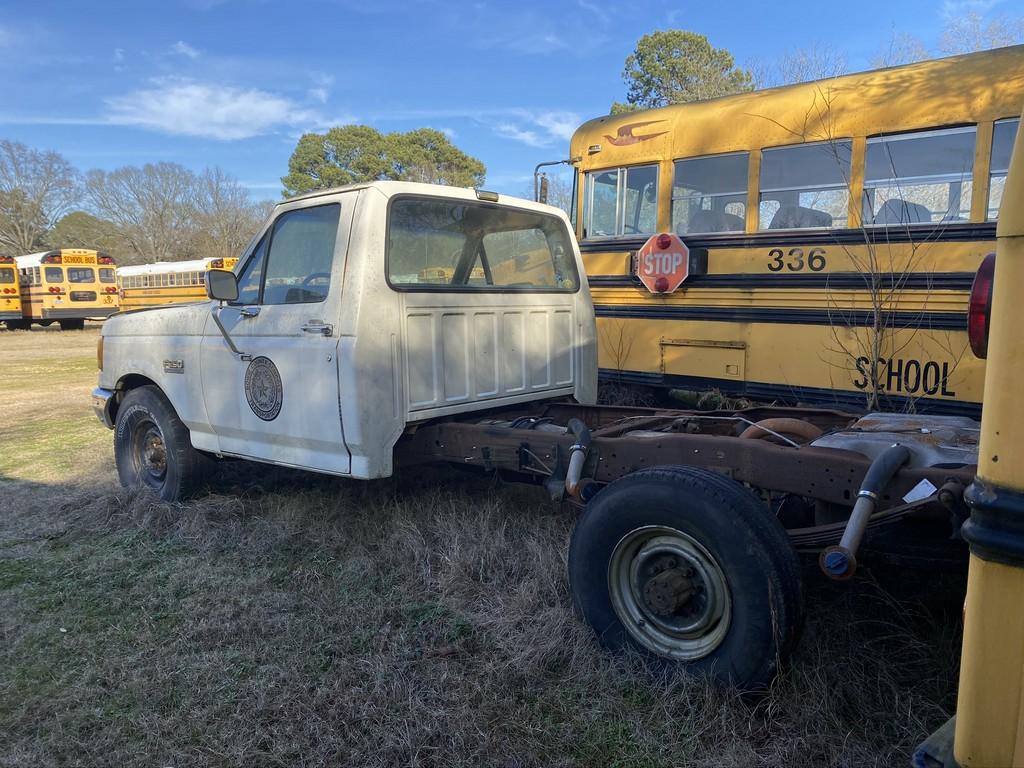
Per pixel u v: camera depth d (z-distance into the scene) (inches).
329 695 113.1
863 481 106.0
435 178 1909.4
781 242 246.1
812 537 112.1
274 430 166.9
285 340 162.2
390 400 152.6
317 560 165.0
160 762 100.0
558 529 168.6
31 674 122.9
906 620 121.9
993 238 206.8
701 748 100.0
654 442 134.0
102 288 1232.2
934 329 217.6
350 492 201.0
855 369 232.8
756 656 102.8
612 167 292.2
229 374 177.6
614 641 118.0
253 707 110.8
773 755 96.7
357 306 147.8
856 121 229.3
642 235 283.9
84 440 306.5
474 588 147.6
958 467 108.8
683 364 273.7
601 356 297.4
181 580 156.6
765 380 253.4
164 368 198.4
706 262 264.5
